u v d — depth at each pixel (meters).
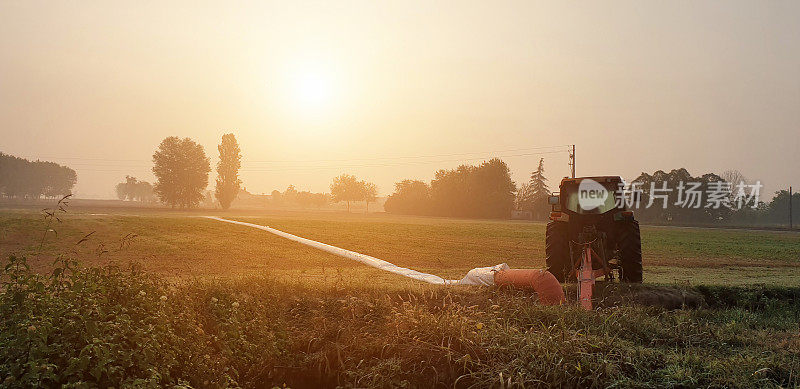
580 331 7.01
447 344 6.35
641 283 11.41
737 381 5.53
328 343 6.80
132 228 40.69
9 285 6.18
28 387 4.96
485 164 119.88
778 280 13.95
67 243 32.16
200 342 6.21
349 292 8.23
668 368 5.76
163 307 6.36
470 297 8.98
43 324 5.45
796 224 100.25
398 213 132.38
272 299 7.86
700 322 8.38
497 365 5.88
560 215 12.88
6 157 193.38
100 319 5.81
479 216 115.00
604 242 12.30
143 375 5.44
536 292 9.63
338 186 184.00
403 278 13.41
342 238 39.75
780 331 8.64
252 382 6.41
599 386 5.54
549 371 5.70
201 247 31.75
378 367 6.13
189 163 132.75
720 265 25.36
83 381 5.06
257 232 41.41
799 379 5.66
